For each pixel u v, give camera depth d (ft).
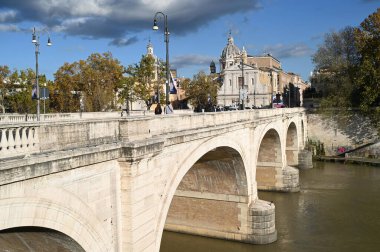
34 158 33.17
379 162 195.42
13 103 192.65
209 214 106.83
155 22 81.71
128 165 46.62
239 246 100.94
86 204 41.63
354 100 231.91
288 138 204.85
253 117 111.34
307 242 102.17
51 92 207.51
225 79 349.20
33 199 34.55
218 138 81.82
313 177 179.42
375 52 217.15
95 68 223.71
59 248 43.29
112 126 45.93
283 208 133.59
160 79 217.56
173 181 61.11
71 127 39.34
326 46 261.03
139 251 49.85
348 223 116.16
